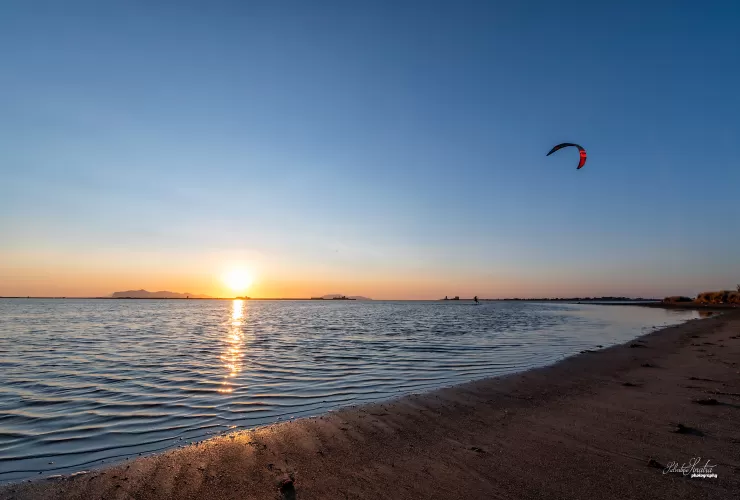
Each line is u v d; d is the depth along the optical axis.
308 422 7.98
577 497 4.91
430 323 39.38
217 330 30.78
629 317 50.59
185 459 6.15
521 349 19.12
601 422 7.82
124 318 47.00
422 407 9.08
